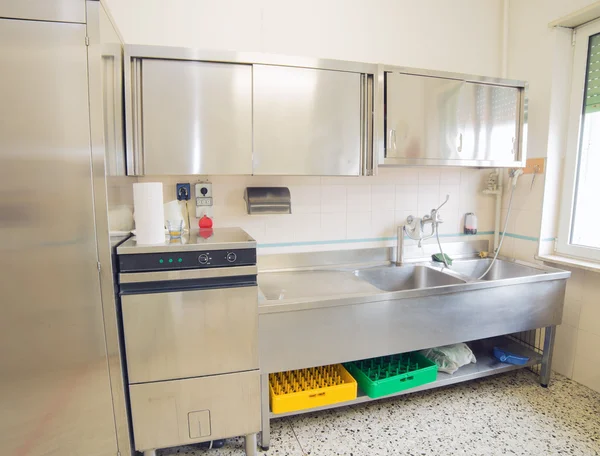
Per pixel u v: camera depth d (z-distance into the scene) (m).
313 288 1.81
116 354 1.29
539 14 2.14
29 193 1.16
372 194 2.23
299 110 1.68
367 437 1.64
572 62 2.12
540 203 2.21
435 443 1.60
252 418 1.47
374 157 1.80
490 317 1.86
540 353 2.20
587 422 1.74
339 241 2.19
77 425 1.29
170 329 1.33
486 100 2.01
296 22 1.97
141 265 1.28
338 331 1.58
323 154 1.74
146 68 1.49
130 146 1.50
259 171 1.65
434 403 1.91
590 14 1.91
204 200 1.89
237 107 1.60
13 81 1.12
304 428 1.71
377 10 2.11
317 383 1.74
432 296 1.73
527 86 2.07
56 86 1.15
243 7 1.89
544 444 1.59
